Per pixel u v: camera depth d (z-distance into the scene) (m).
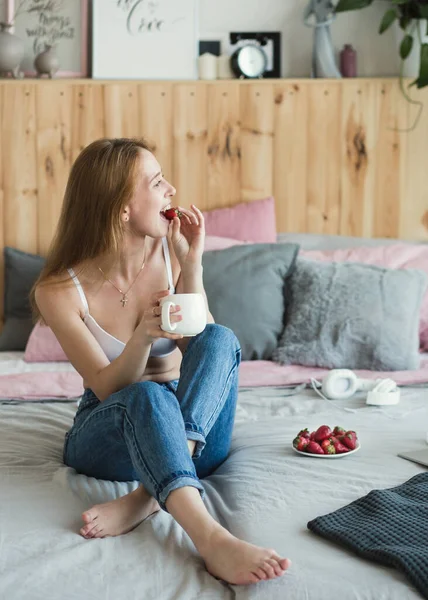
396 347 2.72
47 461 1.95
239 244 3.23
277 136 3.50
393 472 1.80
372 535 1.46
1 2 3.46
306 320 2.82
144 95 3.45
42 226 3.46
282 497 1.68
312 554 1.45
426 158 3.53
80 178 1.83
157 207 1.84
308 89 3.48
